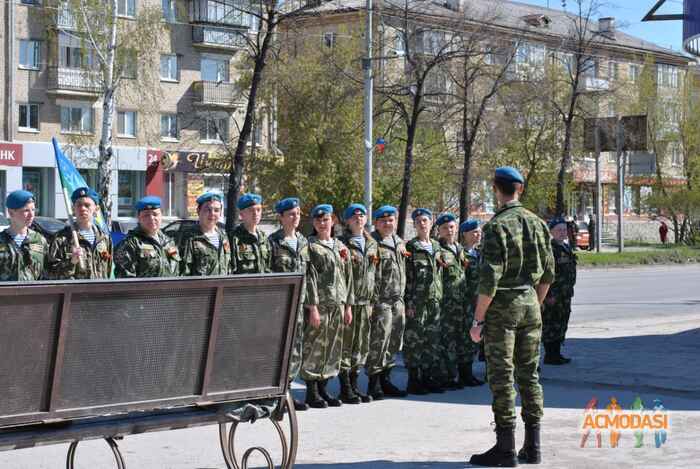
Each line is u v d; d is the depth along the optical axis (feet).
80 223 29.04
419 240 36.17
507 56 133.28
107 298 18.07
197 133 162.71
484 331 24.18
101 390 18.28
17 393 17.19
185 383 19.58
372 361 34.60
